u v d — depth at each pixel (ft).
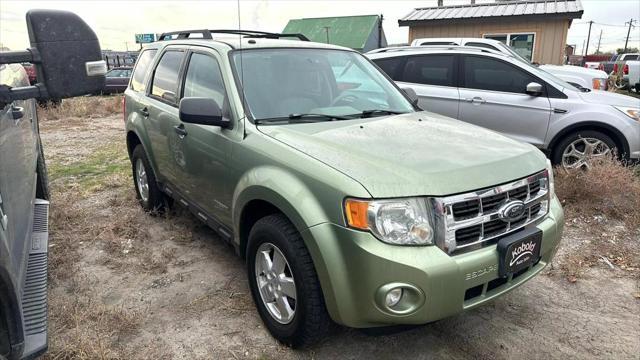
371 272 7.21
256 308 10.36
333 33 91.56
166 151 13.75
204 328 9.84
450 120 11.50
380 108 12.04
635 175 18.24
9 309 5.92
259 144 9.47
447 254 7.44
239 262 12.80
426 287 7.18
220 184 10.78
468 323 10.09
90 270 12.32
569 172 17.39
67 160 25.27
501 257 7.88
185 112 9.80
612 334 9.73
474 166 8.07
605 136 18.72
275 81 11.29
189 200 13.14
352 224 7.36
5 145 7.50
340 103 11.82
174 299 10.94
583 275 12.14
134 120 15.88
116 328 9.62
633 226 14.79
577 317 10.32
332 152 8.45
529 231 8.43
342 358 8.95
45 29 4.94
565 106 19.03
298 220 7.98
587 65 94.79
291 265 8.41
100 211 16.78
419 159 8.16
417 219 7.34
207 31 13.48
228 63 11.18
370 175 7.59
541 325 10.03
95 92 5.34
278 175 8.65
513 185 8.29
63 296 11.02
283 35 14.19
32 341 6.72
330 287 7.66
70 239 14.01
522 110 19.75
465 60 21.03
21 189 8.52
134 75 17.39
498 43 32.78
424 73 21.97
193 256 13.16
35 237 10.69
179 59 13.84
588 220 15.43
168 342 9.36
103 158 25.72
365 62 13.76
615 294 11.27
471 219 7.69
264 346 9.26
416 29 54.03
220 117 10.18
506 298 11.08
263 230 9.00
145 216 16.19
